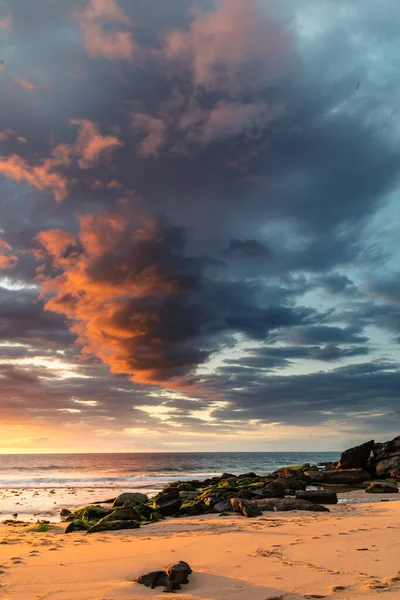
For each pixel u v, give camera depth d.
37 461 142.50
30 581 8.81
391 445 55.41
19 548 13.23
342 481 47.12
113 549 12.90
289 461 135.88
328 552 11.64
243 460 146.00
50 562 10.81
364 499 32.69
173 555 11.75
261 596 7.68
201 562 10.73
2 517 26.22
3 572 9.59
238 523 19.62
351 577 8.86
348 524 17.50
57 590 8.12
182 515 25.20
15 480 57.91
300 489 38.53
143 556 11.64
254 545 13.14
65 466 105.19
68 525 19.39
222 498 31.70
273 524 18.62
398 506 25.08
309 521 19.22
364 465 56.25
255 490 34.12
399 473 50.25
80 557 11.52
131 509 22.00
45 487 47.72
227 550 12.38
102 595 7.78
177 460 148.12
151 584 8.44
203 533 16.56
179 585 8.34
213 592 7.99
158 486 47.94
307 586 8.25
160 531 17.83
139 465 110.31
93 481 56.19
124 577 9.22
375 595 7.52
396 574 9.05
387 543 12.82
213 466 104.12
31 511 28.91
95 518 22.92
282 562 10.52
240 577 9.05
